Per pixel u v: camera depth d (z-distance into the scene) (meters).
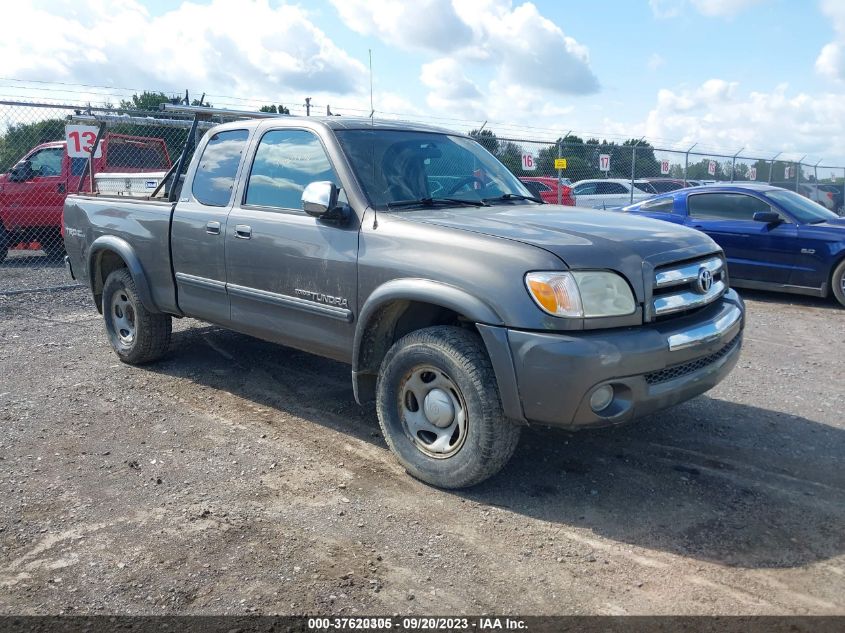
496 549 3.31
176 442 4.57
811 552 3.26
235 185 5.06
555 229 3.84
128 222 5.82
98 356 6.61
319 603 2.90
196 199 5.35
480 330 3.55
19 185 12.62
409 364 3.91
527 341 3.42
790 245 9.49
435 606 2.88
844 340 7.45
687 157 19.31
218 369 6.11
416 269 3.82
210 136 5.47
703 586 3.01
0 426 4.82
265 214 4.75
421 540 3.39
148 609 2.87
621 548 3.31
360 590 2.99
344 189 4.34
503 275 3.52
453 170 4.88
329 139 4.54
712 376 3.90
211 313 5.25
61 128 13.25
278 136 4.90
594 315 3.44
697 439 4.61
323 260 4.31
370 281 4.05
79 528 3.51
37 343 7.13
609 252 3.59
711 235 10.19
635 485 3.96
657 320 3.70
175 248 5.41
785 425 4.88
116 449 4.46
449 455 3.84
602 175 18.64
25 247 13.20
